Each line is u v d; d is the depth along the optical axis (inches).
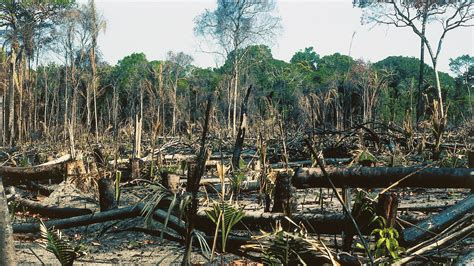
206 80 2448.3
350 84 1053.2
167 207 246.4
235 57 1984.5
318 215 225.0
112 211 270.2
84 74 1563.7
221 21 1951.3
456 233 189.9
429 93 1011.3
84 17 1524.4
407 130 616.1
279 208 239.1
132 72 2007.9
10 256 128.6
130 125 914.7
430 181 256.1
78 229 300.5
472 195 221.1
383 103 1248.8
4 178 192.4
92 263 237.0
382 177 261.0
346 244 217.2
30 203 331.3
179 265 232.4
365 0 1334.9
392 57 2768.2
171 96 1551.4
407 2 1312.7
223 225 219.1
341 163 515.8
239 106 1830.7
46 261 243.0
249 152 676.1
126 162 575.8
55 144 893.8
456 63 2605.8
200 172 196.5
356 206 217.2
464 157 507.8
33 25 1571.1
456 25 1267.2
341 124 914.1
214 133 1056.8
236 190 372.2
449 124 1112.2
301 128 703.1
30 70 1663.4
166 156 649.0
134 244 264.5
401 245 196.4
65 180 418.0
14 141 1140.5
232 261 226.2
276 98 2022.6
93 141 936.3
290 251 185.8
